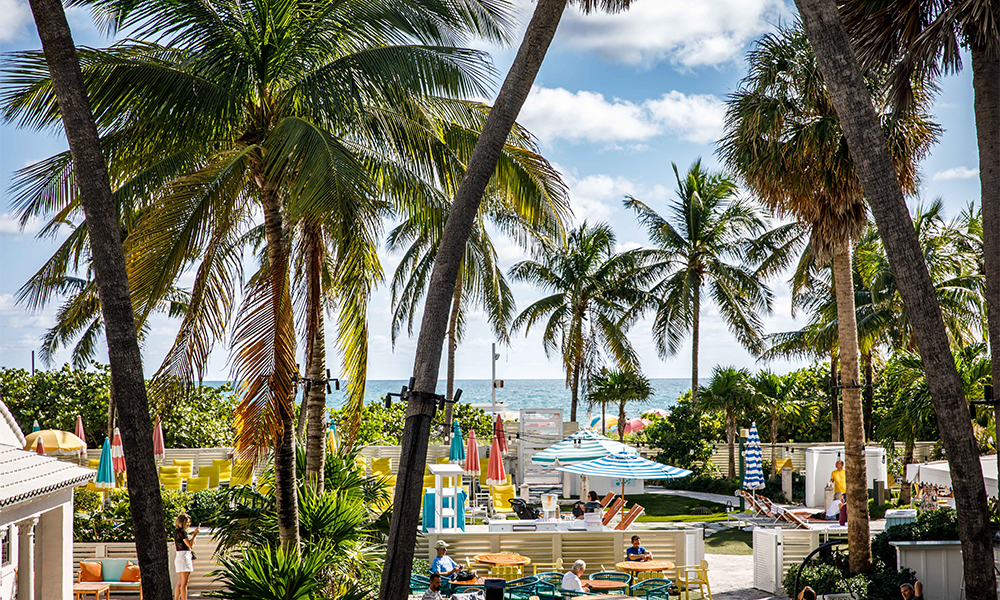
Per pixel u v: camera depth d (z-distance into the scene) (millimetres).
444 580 14422
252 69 10289
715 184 36375
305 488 11992
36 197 10422
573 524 17656
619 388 35469
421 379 7527
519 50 8109
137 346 7441
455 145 11773
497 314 31594
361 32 10586
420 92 9914
